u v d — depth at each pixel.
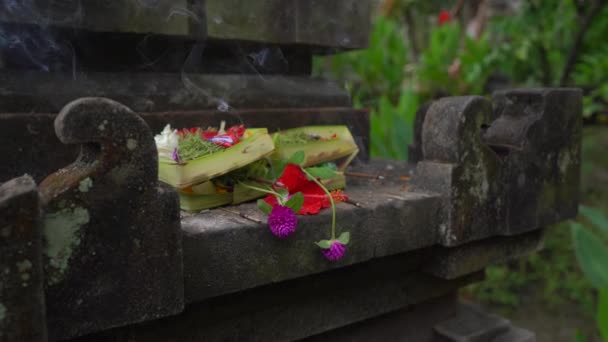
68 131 0.42
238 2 0.69
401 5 2.09
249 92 0.74
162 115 0.66
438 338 0.79
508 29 1.64
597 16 1.64
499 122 0.72
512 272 1.51
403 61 1.87
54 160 0.59
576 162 0.76
